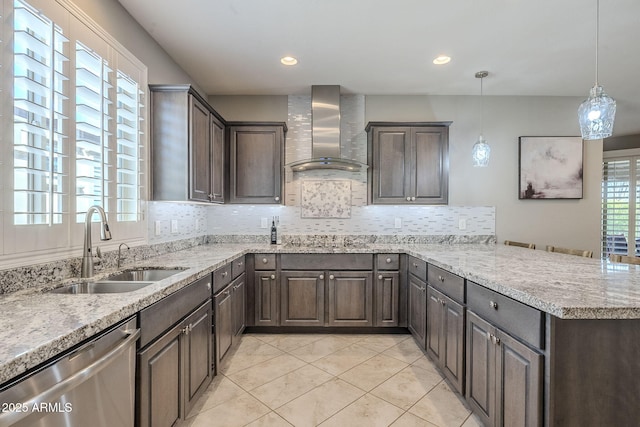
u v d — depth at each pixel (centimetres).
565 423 118
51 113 142
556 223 356
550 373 117
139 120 219
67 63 154
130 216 211
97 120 176
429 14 211
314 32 233
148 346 129
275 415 181
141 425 122
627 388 119
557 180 354
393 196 324
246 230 356
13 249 129
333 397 199
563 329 118
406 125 323
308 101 354
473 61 276
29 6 132
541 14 211
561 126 356
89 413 97
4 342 81
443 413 183
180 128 233
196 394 179
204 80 315
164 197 233
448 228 356
